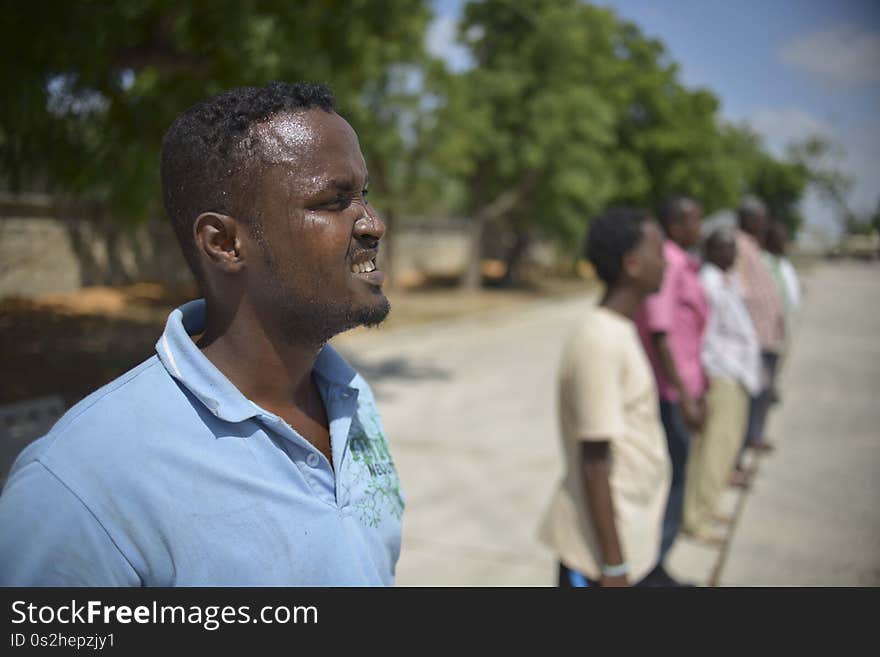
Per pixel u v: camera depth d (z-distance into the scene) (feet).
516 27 66.33
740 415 13.32
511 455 19.71
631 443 7.55
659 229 7.70
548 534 7.82
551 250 96.07
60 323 19.60
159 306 25.50
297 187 3.09
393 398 26.50
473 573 12.55
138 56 17.88
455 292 69.21
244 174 3.09
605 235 7.59
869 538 13.58
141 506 2.83
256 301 3.27
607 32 69.26
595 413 7.03
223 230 3.16
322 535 3.21
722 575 12.16
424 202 59.36
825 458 19.06
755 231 17.38
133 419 2.94
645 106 93.76
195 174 3.15
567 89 65.67
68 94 16.58
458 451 20.01
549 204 69.51
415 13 27.25
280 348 3.37
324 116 3.26
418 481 17.52
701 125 98.02
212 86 18.88
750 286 17.31
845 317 40.37
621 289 7.66
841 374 30.37
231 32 17.43
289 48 20.13
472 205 70.54
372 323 3.31
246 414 3.08
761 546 13.42
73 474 2.78
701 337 11.66
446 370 32.42
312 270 3.13
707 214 100.73
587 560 7.41
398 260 72.43
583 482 7.29
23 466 2.85
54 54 14.65
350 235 3.20
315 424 3.75
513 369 33.06
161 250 29.30
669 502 10.70
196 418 3.05
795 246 18.26
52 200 22.67
